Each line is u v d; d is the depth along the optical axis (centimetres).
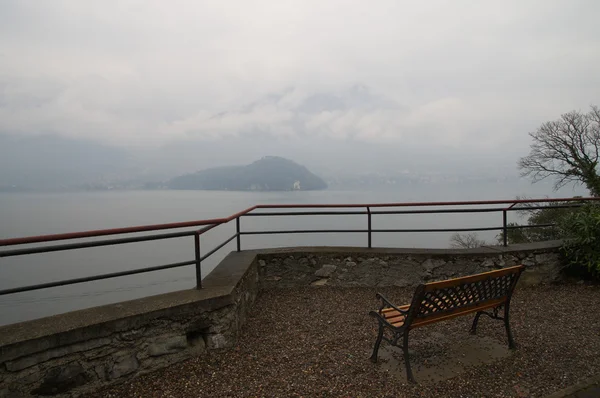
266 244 2489
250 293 401
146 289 2323
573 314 383
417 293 239
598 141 1675
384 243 2361
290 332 343
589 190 1689
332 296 450
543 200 518
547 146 1819
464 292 266
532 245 514
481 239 2288
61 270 2983
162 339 264
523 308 404
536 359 285
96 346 235
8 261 3359
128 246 4072
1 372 202
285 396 234
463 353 296
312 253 480
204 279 339
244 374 262
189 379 255
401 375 261
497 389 243
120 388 242
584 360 282
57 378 221
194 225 304
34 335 213
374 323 366
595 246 471
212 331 291
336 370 268
